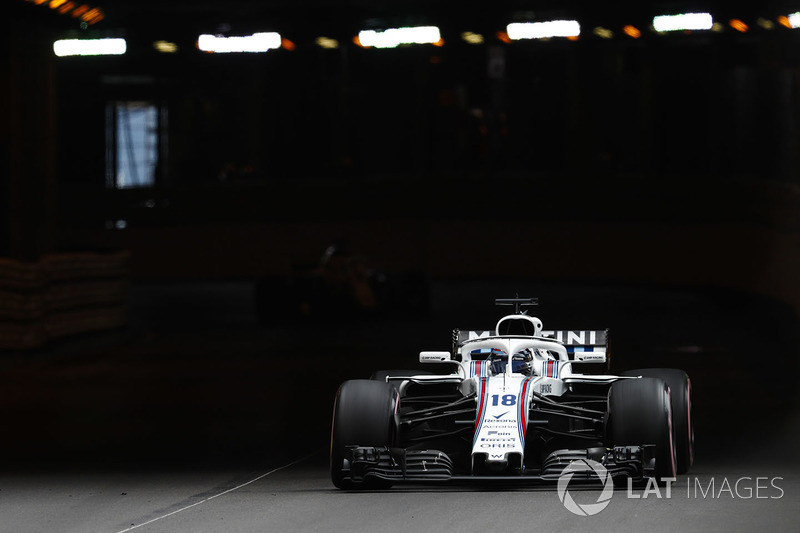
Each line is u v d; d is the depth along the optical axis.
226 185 157.00
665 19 83.38
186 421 53.97
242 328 102.69
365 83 183.75
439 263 148.25
